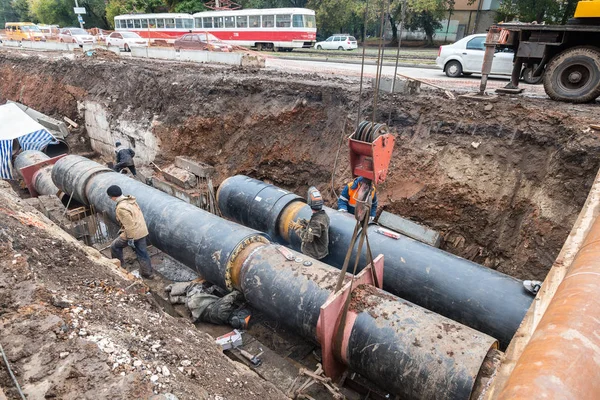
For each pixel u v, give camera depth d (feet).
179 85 35.35
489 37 23.98
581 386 4.21
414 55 71.92
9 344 8.25
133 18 95.91
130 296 11.95
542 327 5.39
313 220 17.58
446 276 15.85
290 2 114.42
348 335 12.57
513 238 19.90
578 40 23.52
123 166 33.22
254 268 16.07
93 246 24.00
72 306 9.76
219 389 9.07
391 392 12.44
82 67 48.49
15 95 57.16
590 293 5.73
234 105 32.09
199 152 33.01
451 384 10.64
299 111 29.40
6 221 13.12
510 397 4.25
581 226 11.32
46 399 7.38
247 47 83.82
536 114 20.80
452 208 21.76
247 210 22.24
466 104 23.18
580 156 17.94
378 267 14.73
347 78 33.83
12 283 9.79
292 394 13.46
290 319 14.69
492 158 21.06
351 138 11.37
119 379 7.89
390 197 23.58
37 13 151.84
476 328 14.93
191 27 89.97
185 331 11.61
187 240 18.60
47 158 34.22
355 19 104.47
